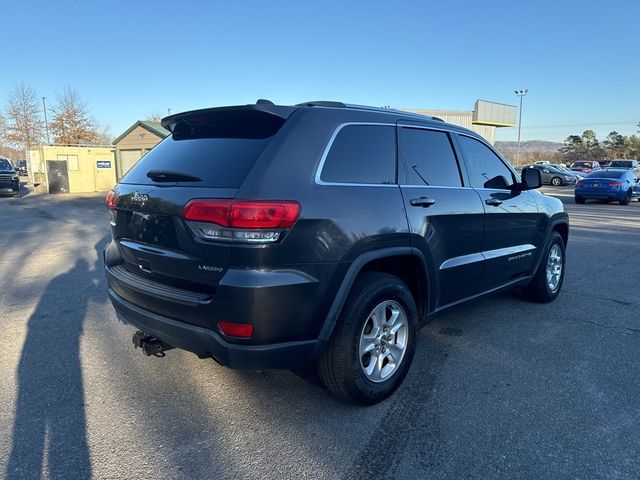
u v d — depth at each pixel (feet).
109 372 11.64
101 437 8.93
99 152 92.99
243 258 8.00
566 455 8.41
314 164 8.94
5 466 8.08
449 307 12.35
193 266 8.57
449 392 10.70
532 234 15.62
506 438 8.94
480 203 12.87
